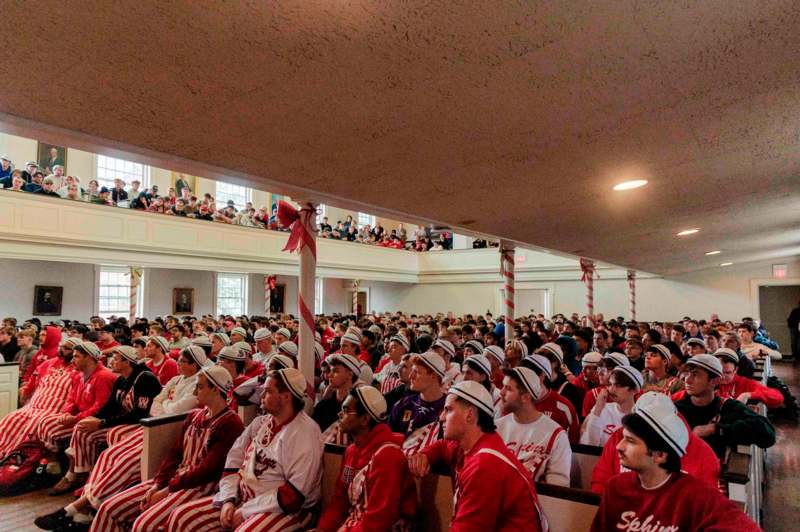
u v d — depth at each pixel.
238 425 3.29
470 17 1.52
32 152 11.45
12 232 8.38
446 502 2.45
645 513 1.71
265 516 2.55
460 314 17.55
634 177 3.58
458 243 18.31
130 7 1.43
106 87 1.96
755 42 1.73
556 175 3.43
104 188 10.59
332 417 3.95
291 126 2.40
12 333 7.25
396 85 1.99
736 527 1.53
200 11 1.46
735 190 4.28
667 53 1.79
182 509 2.82
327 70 1.85
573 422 3.18
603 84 2.03
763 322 15.51
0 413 5.65
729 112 2.40
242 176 3.30
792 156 3.23
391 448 2.38
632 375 2.96
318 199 4.06
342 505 2.52
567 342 5.23
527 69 1.88
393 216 4.83
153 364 5.30
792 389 9.66
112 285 12.73
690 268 13.43
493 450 1.96
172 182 14.12
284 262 13.27
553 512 2.20
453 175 3.34
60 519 3.87
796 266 13.46
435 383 3.20
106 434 4.48
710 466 2.21
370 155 2.87
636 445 1.72
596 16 1.54
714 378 2.88
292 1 1.41
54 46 1.64
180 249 10.91
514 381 2.56
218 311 15.03
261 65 1.80
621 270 15.29
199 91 2.00
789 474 5.13
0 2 1.39
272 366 4.12
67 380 5.21
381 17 1.51
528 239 6.80
